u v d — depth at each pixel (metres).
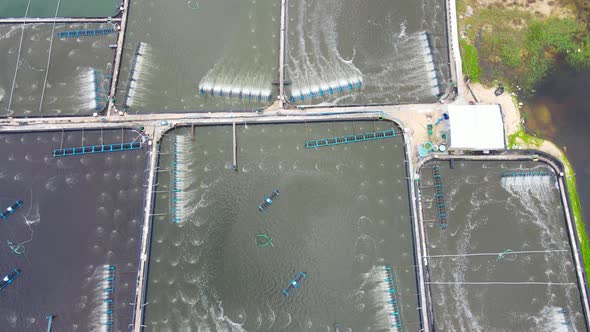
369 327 28.69
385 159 31.77
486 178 31.34
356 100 32.91
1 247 29.55
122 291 28.83
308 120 32.16
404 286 29.34
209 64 33.81
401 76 33.59
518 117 32.53
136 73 33.28
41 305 28.61
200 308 28.88
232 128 32.06
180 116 32.06
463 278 29.41
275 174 31.47
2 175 30.86
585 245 30.11
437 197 30.72
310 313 29.02
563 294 29.31
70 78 33.16
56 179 30.94
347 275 29.72
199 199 30.83
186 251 29.86
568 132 32.41
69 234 29.95
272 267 29.84
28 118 31.84
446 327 28.52
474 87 33.09
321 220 30.72
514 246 30.11
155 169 30.83
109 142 31.50
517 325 28.70
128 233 29.89
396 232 30.41
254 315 28.92
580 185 31.41
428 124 31.94
